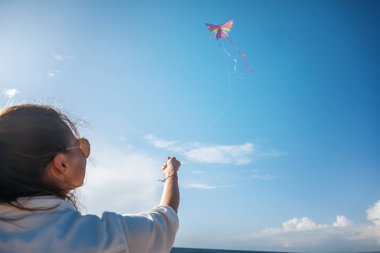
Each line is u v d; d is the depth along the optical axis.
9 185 0.93
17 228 0.90
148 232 0.97
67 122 1.06
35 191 0.95
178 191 1.22
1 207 0.92
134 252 0.95
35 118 0.98
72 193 1.07
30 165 0.95
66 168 0.98
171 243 1.02
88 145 1.06
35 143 0.96
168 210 1.07
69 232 0.91
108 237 0.92
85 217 0.96
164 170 1.31
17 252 0.87
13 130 0.95
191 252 120.19
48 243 0.89
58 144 0.98
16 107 1.01
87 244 0.90
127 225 0.96
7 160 0.94
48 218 0.93
